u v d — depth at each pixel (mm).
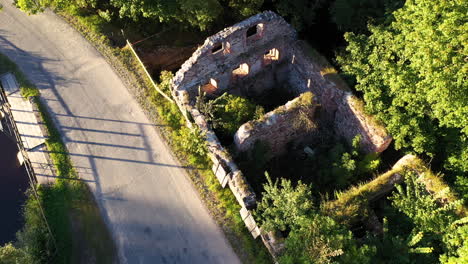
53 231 21172
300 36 27250
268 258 20031
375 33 21453
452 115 19016
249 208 20422
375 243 18406
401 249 17828
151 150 23828
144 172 23109
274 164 24766
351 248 17297
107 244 21031
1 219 22469
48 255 19938
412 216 18922
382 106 21562
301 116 22734
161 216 21766
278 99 27641
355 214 19172
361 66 21906
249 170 22641
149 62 27562
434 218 18344
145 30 28469
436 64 17859
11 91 26109
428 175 20312
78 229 21391
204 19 24375
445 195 19672
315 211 18938
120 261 20609
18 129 24641
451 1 18062
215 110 23094
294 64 25859
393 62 21125
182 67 23156
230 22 28375
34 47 28000
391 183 20391
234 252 20594
